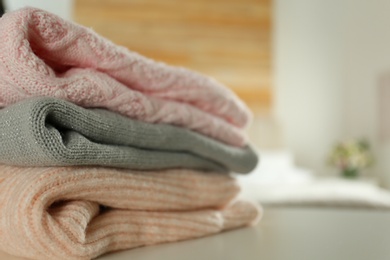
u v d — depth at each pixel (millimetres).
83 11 2764
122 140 421
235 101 587
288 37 3219
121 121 419
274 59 3143
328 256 363
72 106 365
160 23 2930
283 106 3217
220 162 561
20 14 350
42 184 336
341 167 2992
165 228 451
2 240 354
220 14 3045
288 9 3215
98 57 413
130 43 2859
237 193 575
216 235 507
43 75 356
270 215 708
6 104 375
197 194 507
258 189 1787
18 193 336
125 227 417
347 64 3227
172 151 491
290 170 2678
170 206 471
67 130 371
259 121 3082
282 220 639
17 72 350
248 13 3092
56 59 396
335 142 3223
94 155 376
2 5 702
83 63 412
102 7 2797
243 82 3078
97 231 382
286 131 3213
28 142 333
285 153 2887
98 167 395
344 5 3215
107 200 403
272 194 1634
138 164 433
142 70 459
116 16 2826
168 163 477
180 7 2969
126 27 2850
